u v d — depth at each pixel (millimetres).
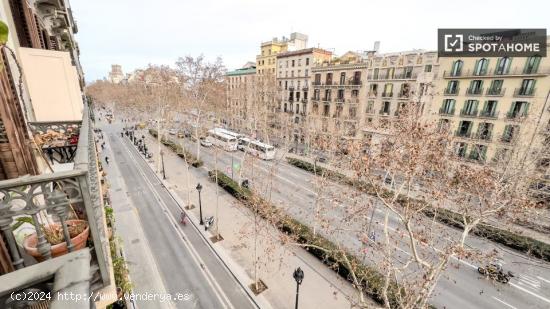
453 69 29031
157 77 40750
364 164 10375
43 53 7621
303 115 46969
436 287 14625
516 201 10102
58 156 7340
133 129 65188
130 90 64125
